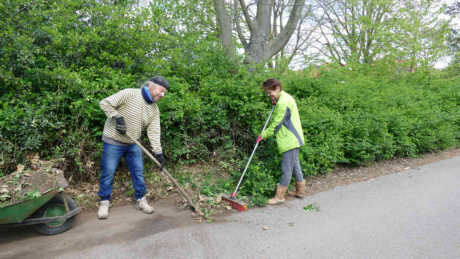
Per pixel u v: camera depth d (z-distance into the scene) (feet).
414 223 10.92
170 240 9.41
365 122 19.57
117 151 10.98
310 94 19.65
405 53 36.58
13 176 9.57
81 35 14.43
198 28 25.59
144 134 14.74
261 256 8.59
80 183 13.28
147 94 10.61
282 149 12.93
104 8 15.28
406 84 33.04
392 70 37.32
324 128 17.08
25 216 8.94
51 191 9.28
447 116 26.86
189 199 11.68
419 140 23.85
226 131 17.16
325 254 8.73
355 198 13.79
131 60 15.60
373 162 20.77
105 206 11.15
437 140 25.23
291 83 19.48
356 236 9.90
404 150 22.86
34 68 12.59
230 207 12.32
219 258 8.43
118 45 15.61
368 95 22.62
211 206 12.30
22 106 12.02
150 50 16.88
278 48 24.82
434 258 8.51
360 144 18.75
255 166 14.24
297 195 13.92
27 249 8.71
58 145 12.80
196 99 15.61
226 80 16.96
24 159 11.66
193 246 9.07
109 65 15.26
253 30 23.81
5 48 11.91
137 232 9.92
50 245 8.97
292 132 12.84
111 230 10.04
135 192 11.87
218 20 22.57
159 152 11.30
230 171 15.94
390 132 22.26
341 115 19.27
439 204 12.88
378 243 9.41
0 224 8.88
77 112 12.67
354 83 23.15
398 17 38.17
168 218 11.13
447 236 9.87
